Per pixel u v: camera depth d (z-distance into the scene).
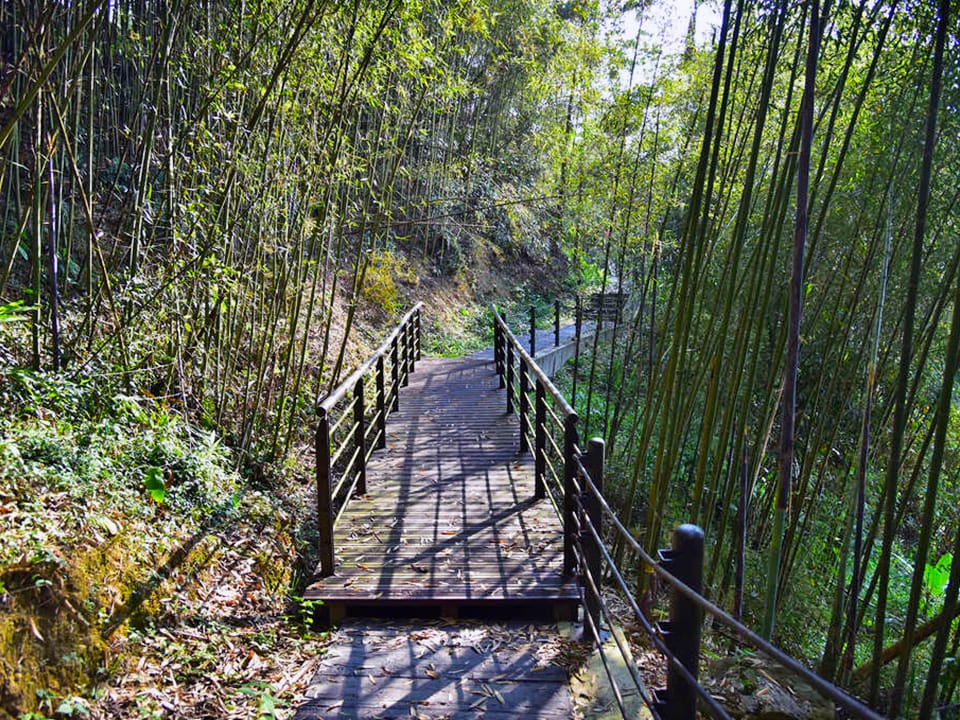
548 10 11.05
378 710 2.28
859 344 4.29
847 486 4.68
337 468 5.13
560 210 13.07
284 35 3.94
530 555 3.45
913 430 4.68
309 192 4.59
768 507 5.20
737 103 4.86
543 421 4.24
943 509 4.81
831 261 4.27
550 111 12.66
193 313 4.26
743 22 3.64
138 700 2.18
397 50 4.41
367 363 4.42
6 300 4.24
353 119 5.35
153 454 3.46
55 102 3.30
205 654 2.52
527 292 15.98
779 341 3.74
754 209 4.89
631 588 4.23
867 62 3.47
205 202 4.18
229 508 3.62
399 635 2.84
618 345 10.76
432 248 13.54
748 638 1.27
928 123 2.25
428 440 5.81
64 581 2.26
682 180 6.73
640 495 5.99
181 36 4.10
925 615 4.26
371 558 3.45
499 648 2.72
